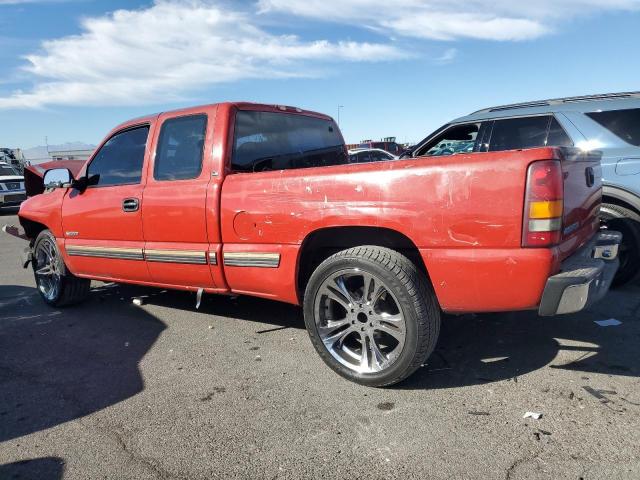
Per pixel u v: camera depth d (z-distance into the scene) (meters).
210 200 3.78
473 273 2.78
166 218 4.08
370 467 2.37
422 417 2.79
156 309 5.16
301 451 2.53
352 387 3.19
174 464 2.48
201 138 3.97
